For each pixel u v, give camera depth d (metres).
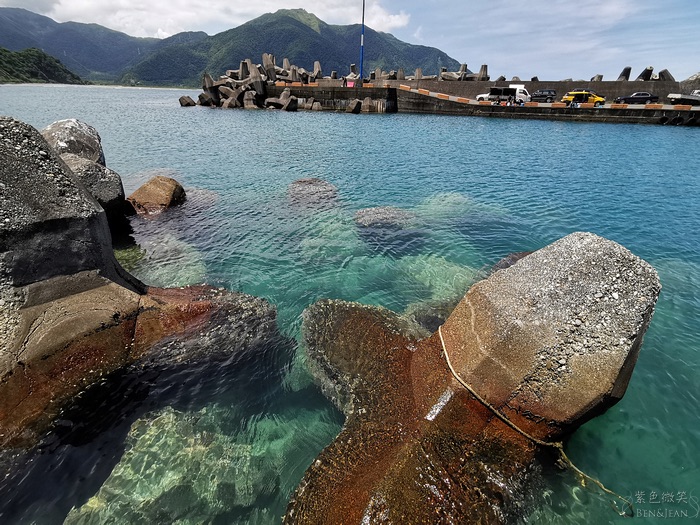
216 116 47.38
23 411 5.18
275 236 12.38
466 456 4.79
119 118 41.59
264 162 22.89
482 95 53.25
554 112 46.25
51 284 5.93
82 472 4.89
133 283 7.36
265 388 6.35
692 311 8.49
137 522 4.45
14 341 5.43
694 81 48.94
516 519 4.53
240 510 4.65
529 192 17.66
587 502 4.77
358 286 9.71
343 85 59.47
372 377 6.01
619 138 33.22
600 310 4.65
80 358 5.88
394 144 29.88
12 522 4.37
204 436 5.50
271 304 8.43
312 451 5.40
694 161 23.97
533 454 4.98
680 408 6.11
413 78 60.41
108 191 11.94
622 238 12.48
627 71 52.25
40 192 5.89
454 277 10.09
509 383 4.91
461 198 16.66
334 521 4.17
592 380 4.57
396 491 4.30
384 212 14.16
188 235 12.30
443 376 5.43
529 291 5.03
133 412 5.73
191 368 6.52
